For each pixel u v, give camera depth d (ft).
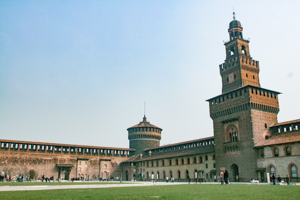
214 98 288.30
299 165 200.54
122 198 71.36
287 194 81.66
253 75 283.18
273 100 265.95
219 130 276.21
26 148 360.48
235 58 282.97
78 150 396.78
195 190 106.01
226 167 258.98
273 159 219.61
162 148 385.29
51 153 373.81
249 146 239.30
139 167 409.90
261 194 82.69
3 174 333.62
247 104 246.88
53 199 67.51
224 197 73.61
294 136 214.48
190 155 316.40
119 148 428.15
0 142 343.87
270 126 251.19
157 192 94.84
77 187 141.08
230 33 302.45
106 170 410.11
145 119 483.92
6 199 67.26
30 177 350.84
